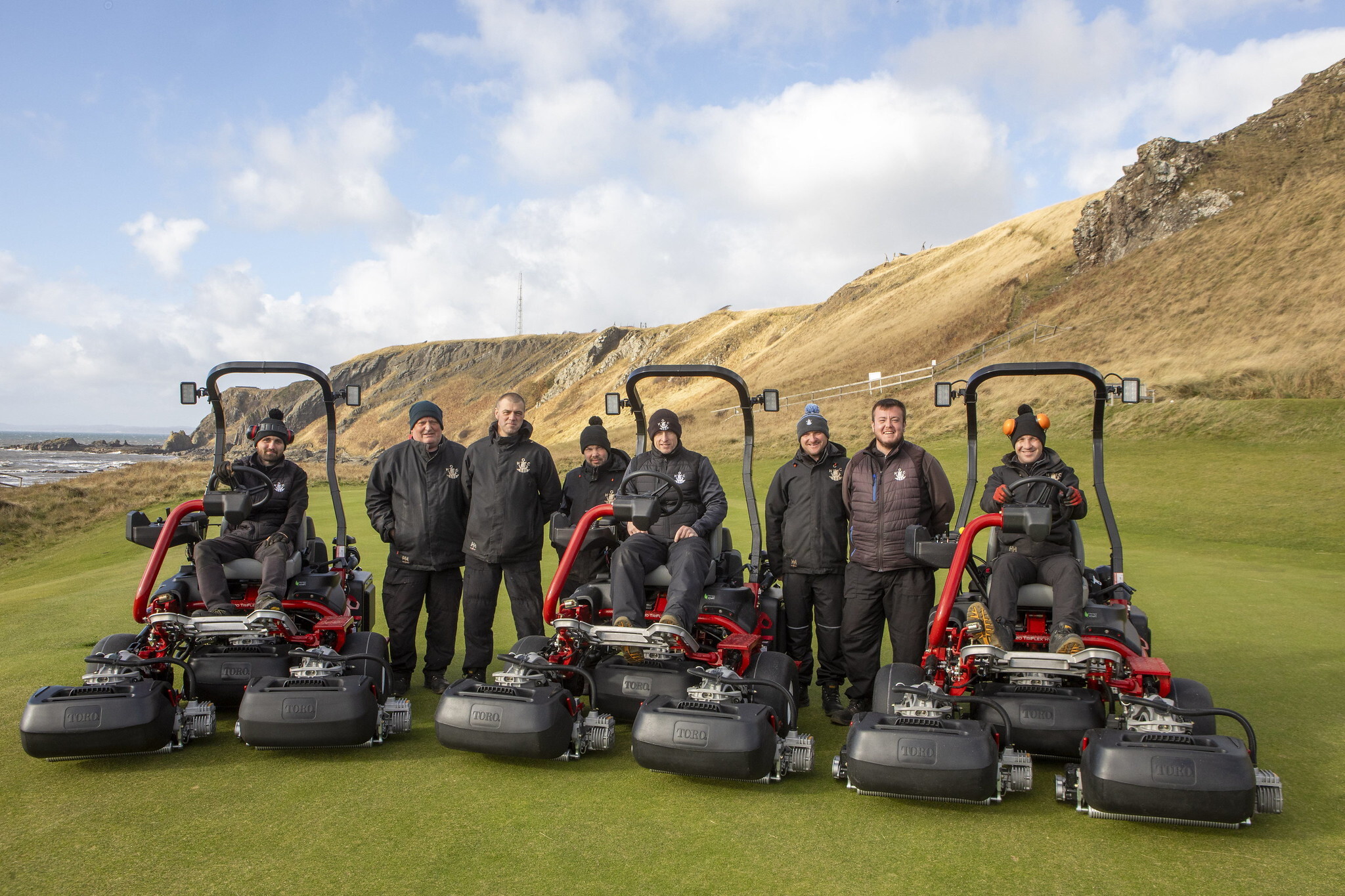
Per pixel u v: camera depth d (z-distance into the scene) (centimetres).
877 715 395
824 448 545
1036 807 385
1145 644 454
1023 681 418
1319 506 1416
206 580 479
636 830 358
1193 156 5397
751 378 7612
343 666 463
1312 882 316
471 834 353
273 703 423
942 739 368
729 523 1395
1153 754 342
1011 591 430
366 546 1191
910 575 504
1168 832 359
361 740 436
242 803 384
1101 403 485
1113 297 4700
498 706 415
